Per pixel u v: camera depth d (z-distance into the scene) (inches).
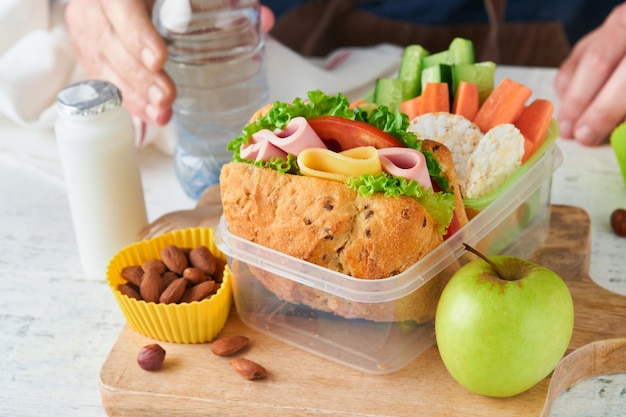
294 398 44.7
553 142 54.2
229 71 63.2
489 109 53.3
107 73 67.6
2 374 49.4
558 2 87.3
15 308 55.0
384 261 42.8
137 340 49.8
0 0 73.8
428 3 87.7
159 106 62.9
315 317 46.7
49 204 66.2
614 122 68.5
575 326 48.9
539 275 42.3
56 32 74.3
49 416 46.4
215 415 45.1
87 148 54.3
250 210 45.1
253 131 46.8
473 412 43.3
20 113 71.3
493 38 84.4
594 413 46.1
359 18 89.7
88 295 56.2
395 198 42.4
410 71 58.9
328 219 43.0
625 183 64.3
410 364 46.7
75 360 50.3
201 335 48.9
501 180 49.9
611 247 58.5
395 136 45.2
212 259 52.2
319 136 45.4
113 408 46.0
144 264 51.6
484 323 41.1
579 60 75.7
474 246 47.3
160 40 60.9
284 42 91.7
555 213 59.9
